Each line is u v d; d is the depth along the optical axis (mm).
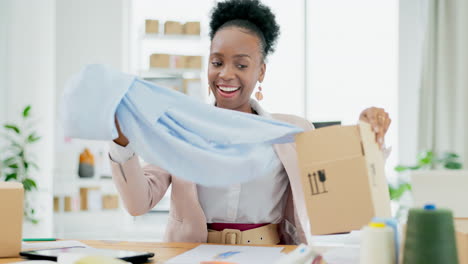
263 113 1668
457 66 4516
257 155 1329
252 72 1589
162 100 1256
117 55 5113
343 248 1288
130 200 1418
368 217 1127
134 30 5266
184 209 1563
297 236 1631
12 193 1165
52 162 4648
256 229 1548
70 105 1180
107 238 4824
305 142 1176
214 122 1293
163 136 1240
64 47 5062
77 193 4602
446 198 1716
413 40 4891
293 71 5105
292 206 1627
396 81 4930
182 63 4820
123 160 1360
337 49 5039
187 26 4836
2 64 4543
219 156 1277
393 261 894
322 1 5055
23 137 4449
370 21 4988
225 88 1576
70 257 1028
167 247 1324
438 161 4371
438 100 4562
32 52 4445
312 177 1163
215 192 1552
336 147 1153
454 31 4543
